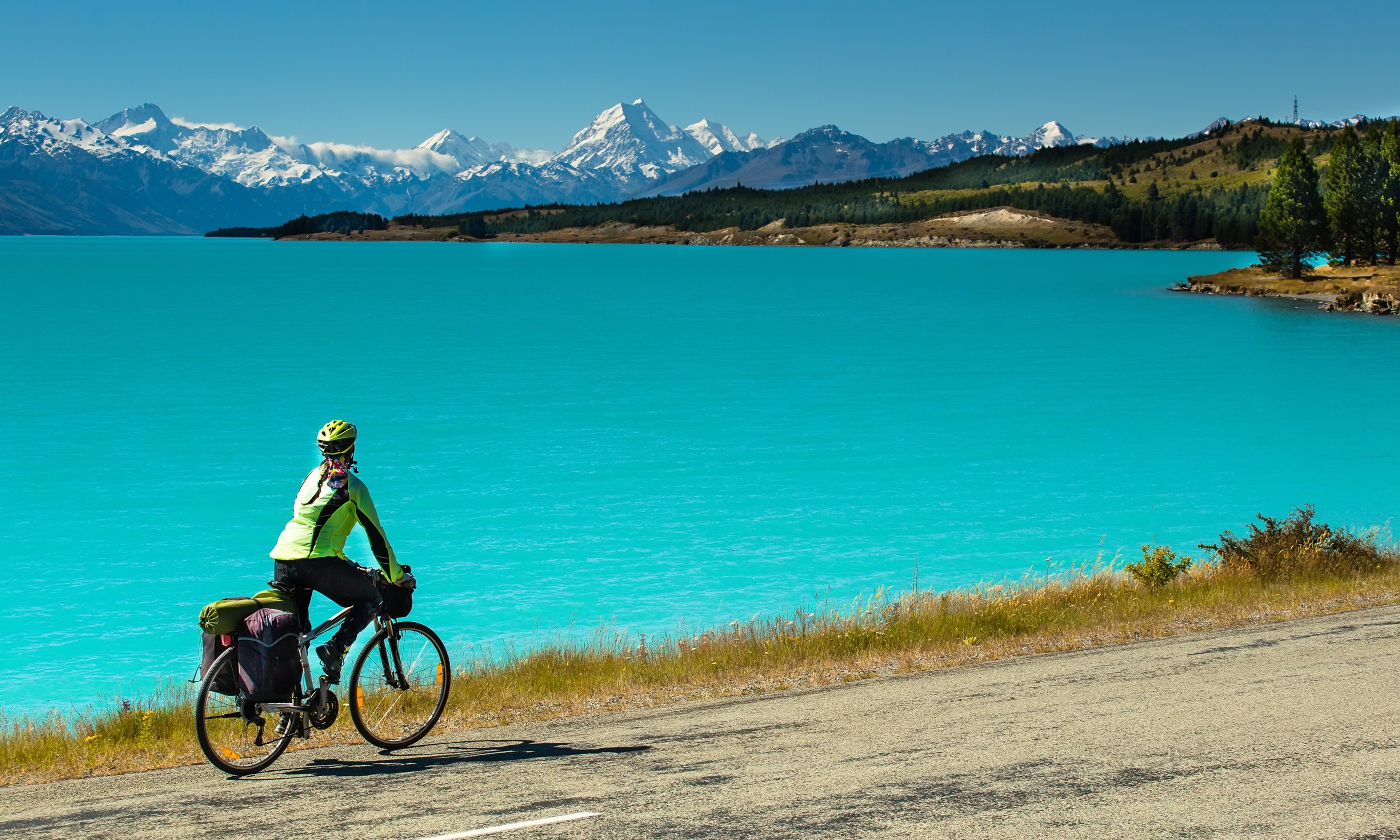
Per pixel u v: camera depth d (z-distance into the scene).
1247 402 57.81
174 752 8.13
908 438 48.09
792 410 56.94
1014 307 129.38
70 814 6.52
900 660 11.29
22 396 63.16
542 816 6.20
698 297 154.62
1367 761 6.86
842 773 6.94
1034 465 41.34
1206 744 7.35
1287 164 132.25
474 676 10.94
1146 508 33.72
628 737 8.25
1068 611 13.77
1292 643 11.02
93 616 23.61
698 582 25.61
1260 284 133.00
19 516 33.88
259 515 34.22
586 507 34.28
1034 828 5.81
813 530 30.92
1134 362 76.31
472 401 60.91
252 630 7.24
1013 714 8.45
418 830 5.98
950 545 29.19
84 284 194.88
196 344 95.31
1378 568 16.69
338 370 76.31
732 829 5.89
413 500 35.44
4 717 15.65
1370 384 63.75
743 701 9.59
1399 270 123.25
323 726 7.52
